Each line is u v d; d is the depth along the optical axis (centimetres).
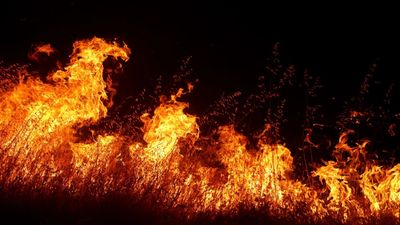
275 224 577
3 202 488
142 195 564
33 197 509
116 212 521
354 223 615
